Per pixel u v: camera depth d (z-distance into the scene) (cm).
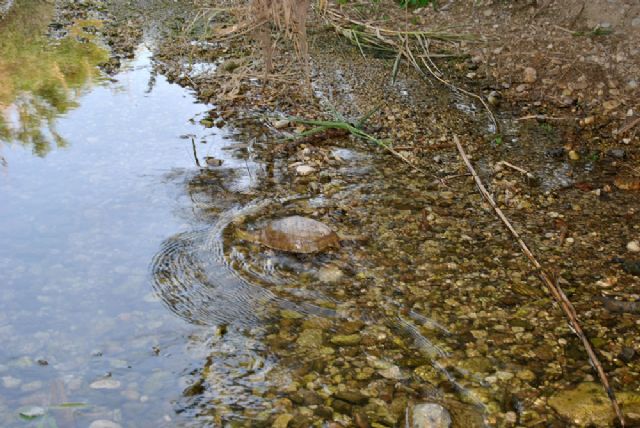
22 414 254
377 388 268
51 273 336
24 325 302
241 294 322
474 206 400
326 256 350
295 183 421
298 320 305
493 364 280
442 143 476
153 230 370
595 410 256
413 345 291
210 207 392
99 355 285
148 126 499
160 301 318
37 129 490
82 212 387
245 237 361
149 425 250
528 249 357
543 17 628
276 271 338
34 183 418
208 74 591
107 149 462
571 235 371
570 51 571
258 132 491
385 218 385
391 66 604
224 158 452
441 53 618
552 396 263
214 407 259
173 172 432
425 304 317
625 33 570
